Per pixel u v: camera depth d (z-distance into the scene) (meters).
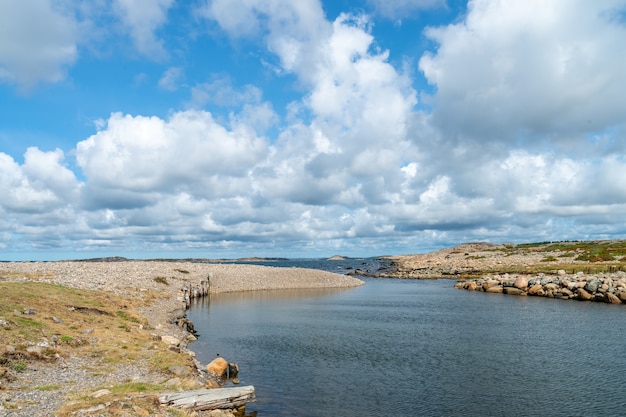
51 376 19.69
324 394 23.50
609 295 63.12
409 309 59.78
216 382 24.25
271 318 51.25
